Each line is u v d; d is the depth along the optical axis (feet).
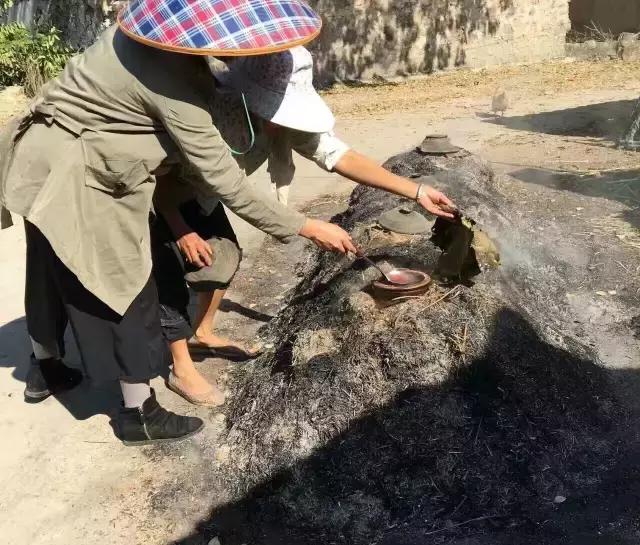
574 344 10.39
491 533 7.54
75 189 7.89
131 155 7.83
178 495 8.63
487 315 8.96
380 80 46.21
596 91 37.01
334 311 9.48
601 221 16.17
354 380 8.43
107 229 8.02
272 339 11.65
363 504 7.85
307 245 15.65
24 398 10.91
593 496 7.97
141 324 8.75
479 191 13.47
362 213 12.88
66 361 11.83
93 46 8.07
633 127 23.98
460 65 47.67
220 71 8.45
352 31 45.14
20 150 8.22
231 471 8.78
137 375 8.89
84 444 9.75
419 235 10.89
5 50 36.91
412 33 45.88
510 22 48.03
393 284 9.12
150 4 7.25
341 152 8.82
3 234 18.42
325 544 7.66
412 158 15.07
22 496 8.85
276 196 10.74
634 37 48.19
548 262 13.15
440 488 7.90
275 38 7.02
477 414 8.27
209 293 11.02
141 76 7.48
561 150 23.98
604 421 9.01
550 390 8.81
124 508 8.53
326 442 8.25
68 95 7.95
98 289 8.01
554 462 8.25
